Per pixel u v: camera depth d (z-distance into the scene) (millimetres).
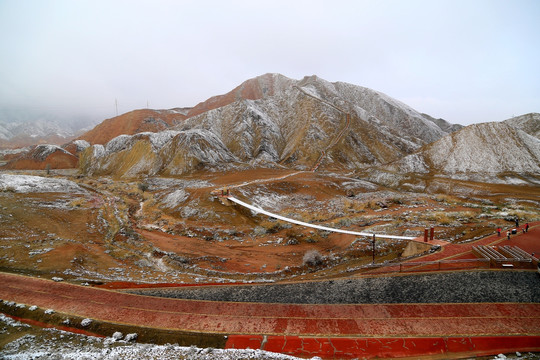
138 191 96438
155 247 49500
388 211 70312
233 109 190750
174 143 140875
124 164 146375
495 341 23312
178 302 27719
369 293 28766
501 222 50625
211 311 26766
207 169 125625
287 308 27156
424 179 113312
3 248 39062
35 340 22438
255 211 69125
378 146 164125
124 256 44156
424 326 24844
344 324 25203
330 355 22172
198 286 30484
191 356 20562
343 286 29781
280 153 164250
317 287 29812
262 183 91938
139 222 65688
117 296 28344
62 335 23406
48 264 35469
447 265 32875
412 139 190875
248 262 44688
